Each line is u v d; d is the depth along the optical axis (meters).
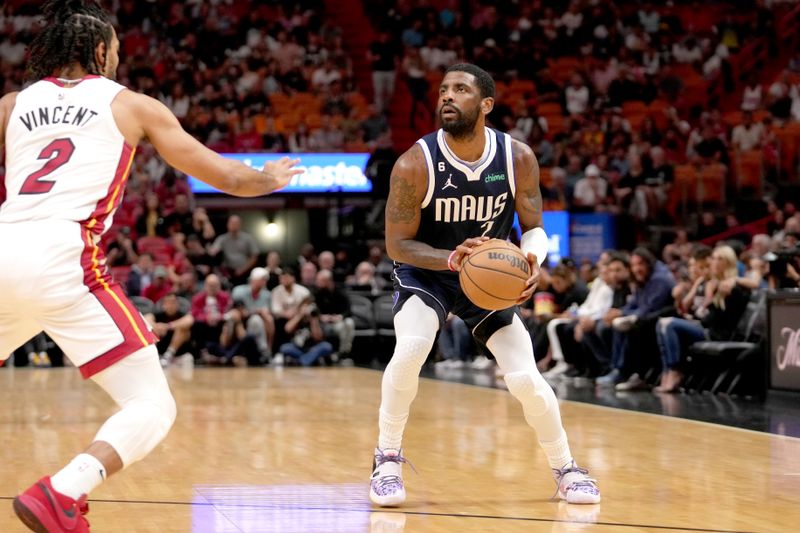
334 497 4.32
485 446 5.92
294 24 21.88
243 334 14.49
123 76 19.77
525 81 21.34
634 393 9.55
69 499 2.99
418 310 4.27
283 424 7.07
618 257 10.49
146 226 17.02
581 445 5.98
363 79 21.94
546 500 4.28
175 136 3.35
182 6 21.41
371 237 17.28
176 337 14.39
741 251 10.97
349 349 14.98
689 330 9.54
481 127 4.25
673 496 4.37
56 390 10.00
